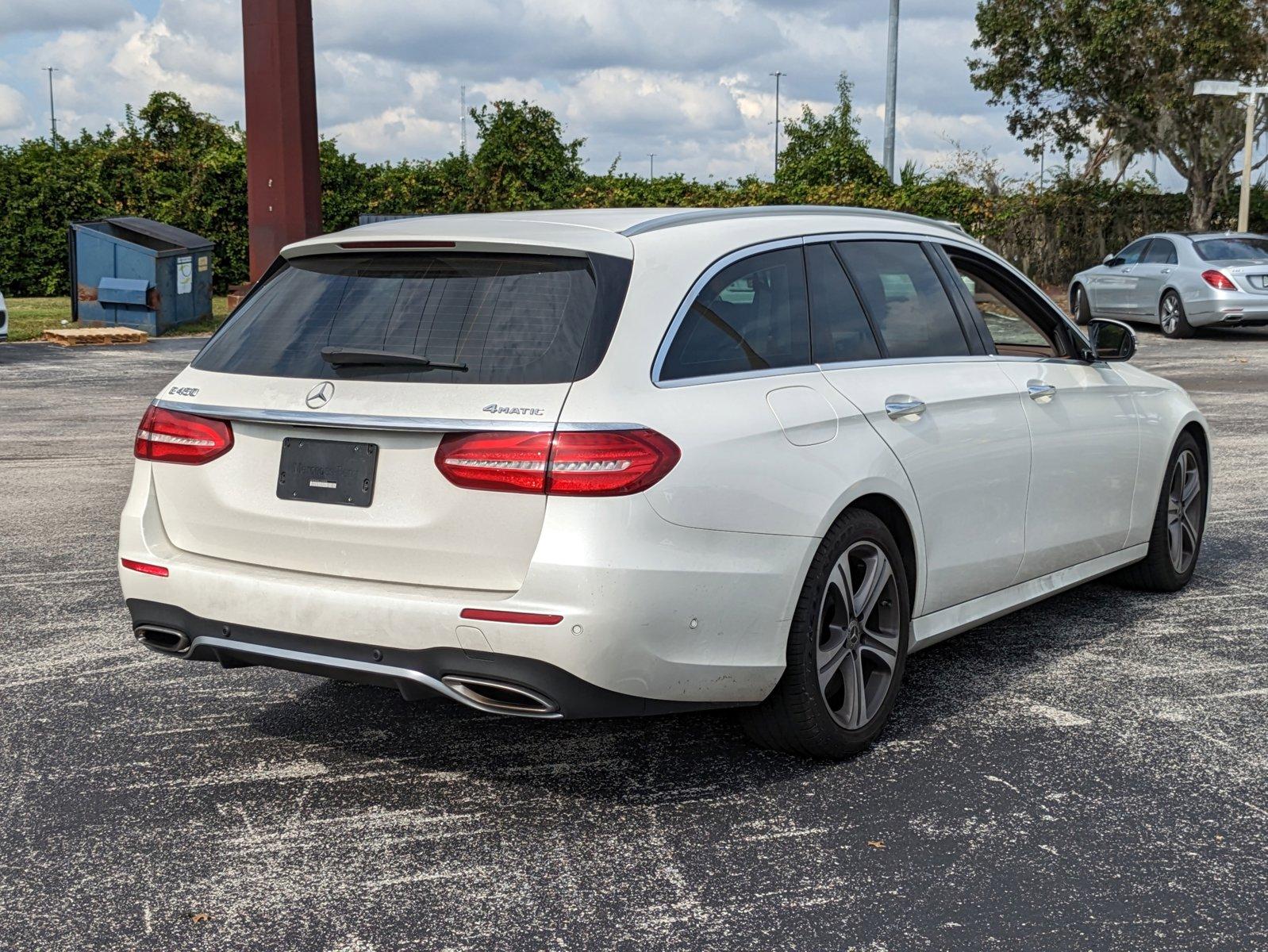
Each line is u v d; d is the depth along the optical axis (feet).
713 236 12.71
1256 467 29.81
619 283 11.55
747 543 11.57
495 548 11.00
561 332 11.29
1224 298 62.34
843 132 120.16
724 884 10.38
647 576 10.82
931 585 14.10
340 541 11.64
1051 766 12.85
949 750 13.32
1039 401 15.87
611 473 10.73
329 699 14.97
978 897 10.14
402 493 11.35
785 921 9.77
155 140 94.43
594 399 10.93
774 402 12.20
